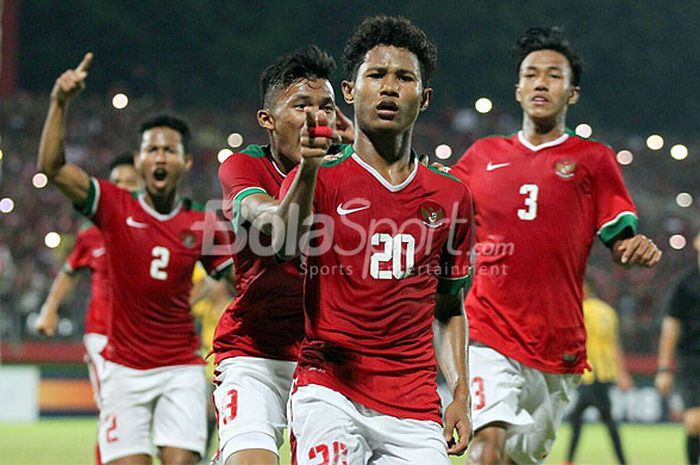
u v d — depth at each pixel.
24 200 76.62
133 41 108.88
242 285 15.84
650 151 105.38
